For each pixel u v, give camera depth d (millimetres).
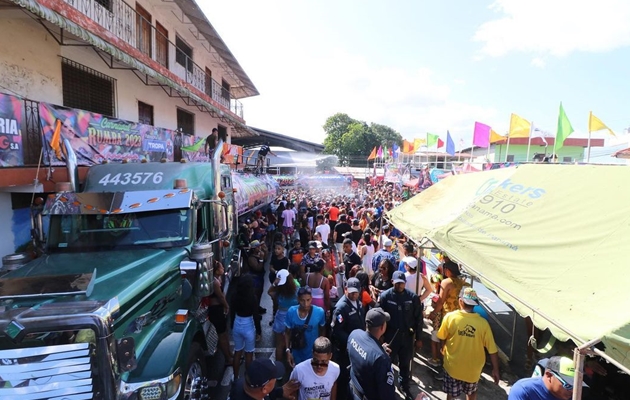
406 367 4758
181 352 3473
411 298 4730
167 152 11070
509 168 5680
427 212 6801
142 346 3420
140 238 4660
